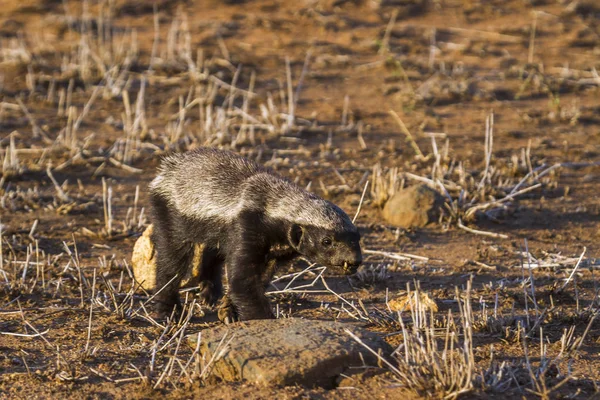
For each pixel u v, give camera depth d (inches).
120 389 314.2
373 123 726.5
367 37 931.3
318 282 447.2
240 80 815.7
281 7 1019.9
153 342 358.9
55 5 1031.0
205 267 413.4
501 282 443.5
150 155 650.8
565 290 434.0
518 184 573.6
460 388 295.7
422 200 541.0
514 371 323.3
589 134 706.8
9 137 677.9
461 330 368.8
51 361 341.4
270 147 672.4
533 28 909.2
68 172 620.7
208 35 926.4
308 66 857.5
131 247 500.4
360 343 321.1
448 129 714.2
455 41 927.7
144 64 845.2
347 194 584.7
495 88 806.5
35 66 830.5
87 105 721.0
